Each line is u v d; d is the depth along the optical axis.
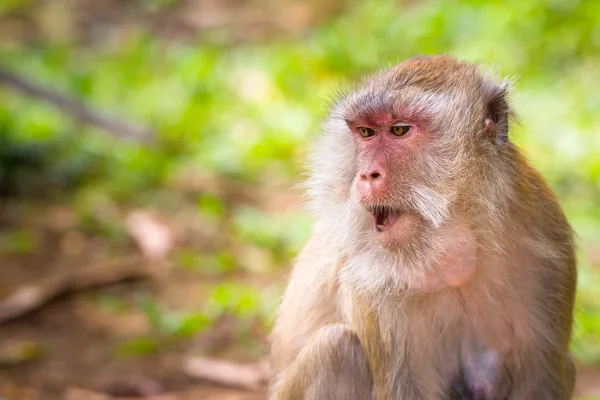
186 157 19.62
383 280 8.09
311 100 21.03
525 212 8.15
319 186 8.71
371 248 8.16
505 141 8.15
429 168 8.05
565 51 20.95
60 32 26.89
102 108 20.72
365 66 22.25
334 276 8.80
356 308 8.30
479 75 8.38
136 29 26.92
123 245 16.41
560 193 16.78
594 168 17.11
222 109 21.22
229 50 25.02
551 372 8.38
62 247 16.33
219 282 15.08
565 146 17.84
